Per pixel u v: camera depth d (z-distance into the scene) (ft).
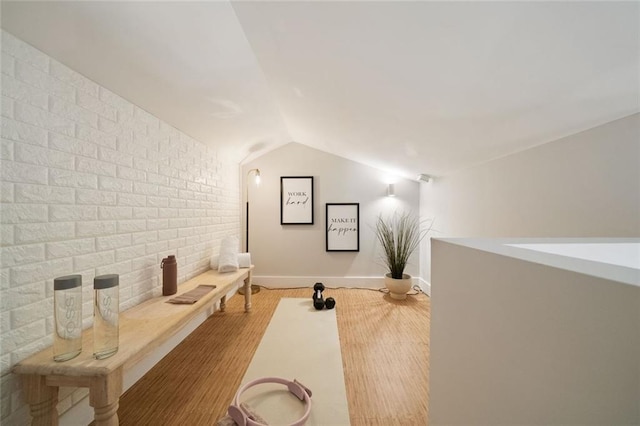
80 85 4.09
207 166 8.56
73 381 3.08
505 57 3.16
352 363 5.85
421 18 2.95
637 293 0.97
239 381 5.23
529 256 1.62
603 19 2.29
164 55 4.39
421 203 11.62
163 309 5.05
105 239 4.59
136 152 5.37
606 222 3.91
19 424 3.19
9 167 3.16
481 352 1.94
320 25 3.59
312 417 4.29
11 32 3.13
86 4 3.14
